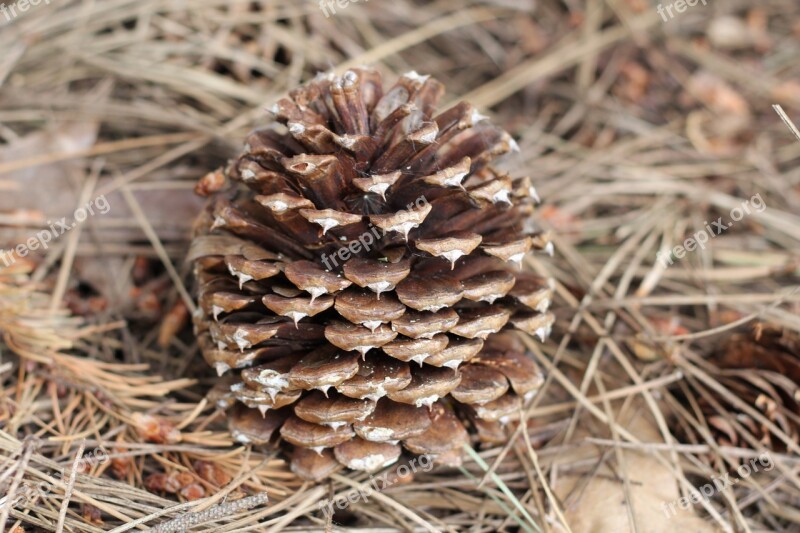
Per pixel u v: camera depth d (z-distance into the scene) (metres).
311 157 0.35
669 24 0.54
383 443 0.36
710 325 0.42
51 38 0.46
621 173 0.47
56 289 0.41
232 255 0.36
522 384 0.37
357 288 0.36
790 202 0.46
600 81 0.51
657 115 0.50
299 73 0.47
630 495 0.38
